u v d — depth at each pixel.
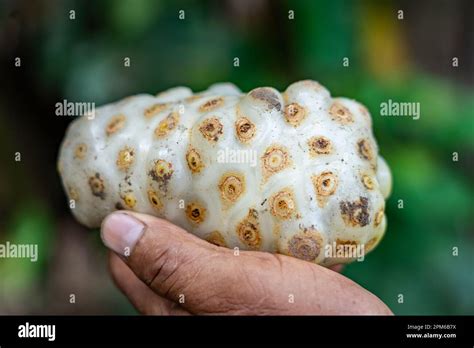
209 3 0.61
